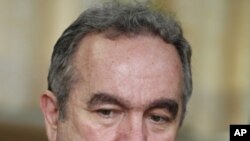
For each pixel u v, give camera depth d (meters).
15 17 8.29
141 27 2.81
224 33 8.85
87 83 2.75
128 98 2.66
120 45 2.75
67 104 2.86
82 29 2.85
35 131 8.00
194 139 8.35
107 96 2.68
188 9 8.51
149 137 2.70
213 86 8.71
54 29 8.35
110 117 2.71
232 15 8.84
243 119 8.62
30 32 8.32
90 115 2.74
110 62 2.71
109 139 2.68
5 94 8.11
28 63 8.27
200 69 8.69
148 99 2.68
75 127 2.79
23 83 8.22
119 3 3.02
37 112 8.11
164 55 2.80
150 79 2.70
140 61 2.71
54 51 3.00
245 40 8.85
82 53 2.81
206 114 8.56
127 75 2.68
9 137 7.89
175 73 2.83
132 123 2.66
